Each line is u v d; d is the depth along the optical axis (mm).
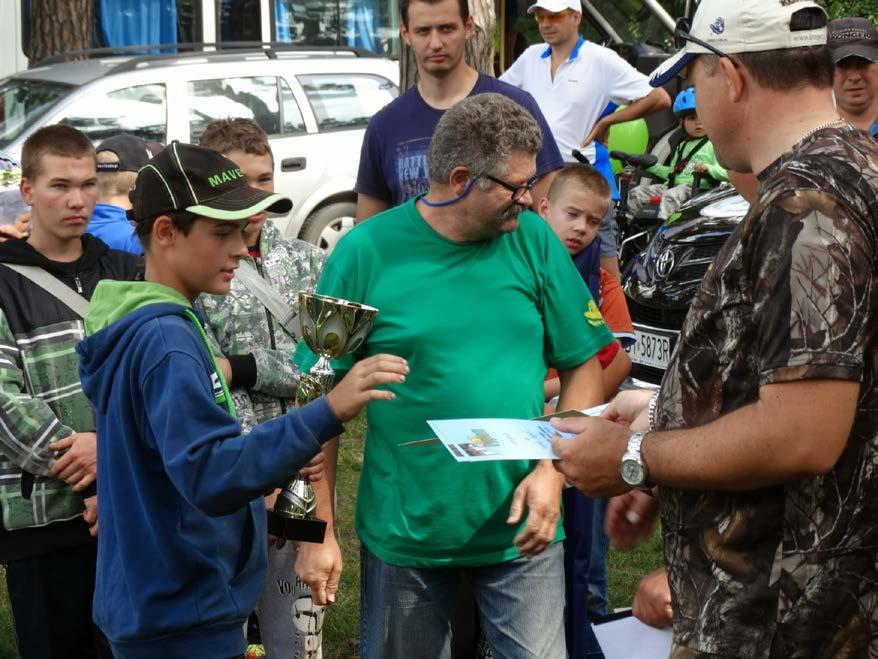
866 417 1803
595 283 3586
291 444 2139
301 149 9398
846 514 1816
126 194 4141
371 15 11906
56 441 3068
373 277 2750
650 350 5820
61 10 10312
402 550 2770
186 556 2336
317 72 9633
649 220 7715
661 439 1945
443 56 4098
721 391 1890
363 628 2918
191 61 9266
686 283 5719
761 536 1863
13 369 3094
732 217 5855
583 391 2902
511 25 12891
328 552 2902
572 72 6527
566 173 3555
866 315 1733
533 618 2785
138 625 2330
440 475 2723
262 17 11508
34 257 3180
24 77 9219
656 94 6555
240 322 3332
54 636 3246
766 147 1910
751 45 1884
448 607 2840
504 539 2768
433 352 2715
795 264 1723
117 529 2367
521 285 2779
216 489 2145
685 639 1953
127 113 8867
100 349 2367
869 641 1845
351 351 2586
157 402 2229
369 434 2871
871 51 4441
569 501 3188
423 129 4195
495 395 2723
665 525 2025
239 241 2420
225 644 2422
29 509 3127
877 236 1760
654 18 10539
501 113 2617
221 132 3479
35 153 3150
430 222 2750
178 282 2406
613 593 4492
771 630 1856
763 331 1760
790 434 1726
